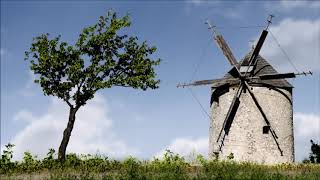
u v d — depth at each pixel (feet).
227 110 105.81
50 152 75.00
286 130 106.22
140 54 88.43
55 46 84.64
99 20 88.12
